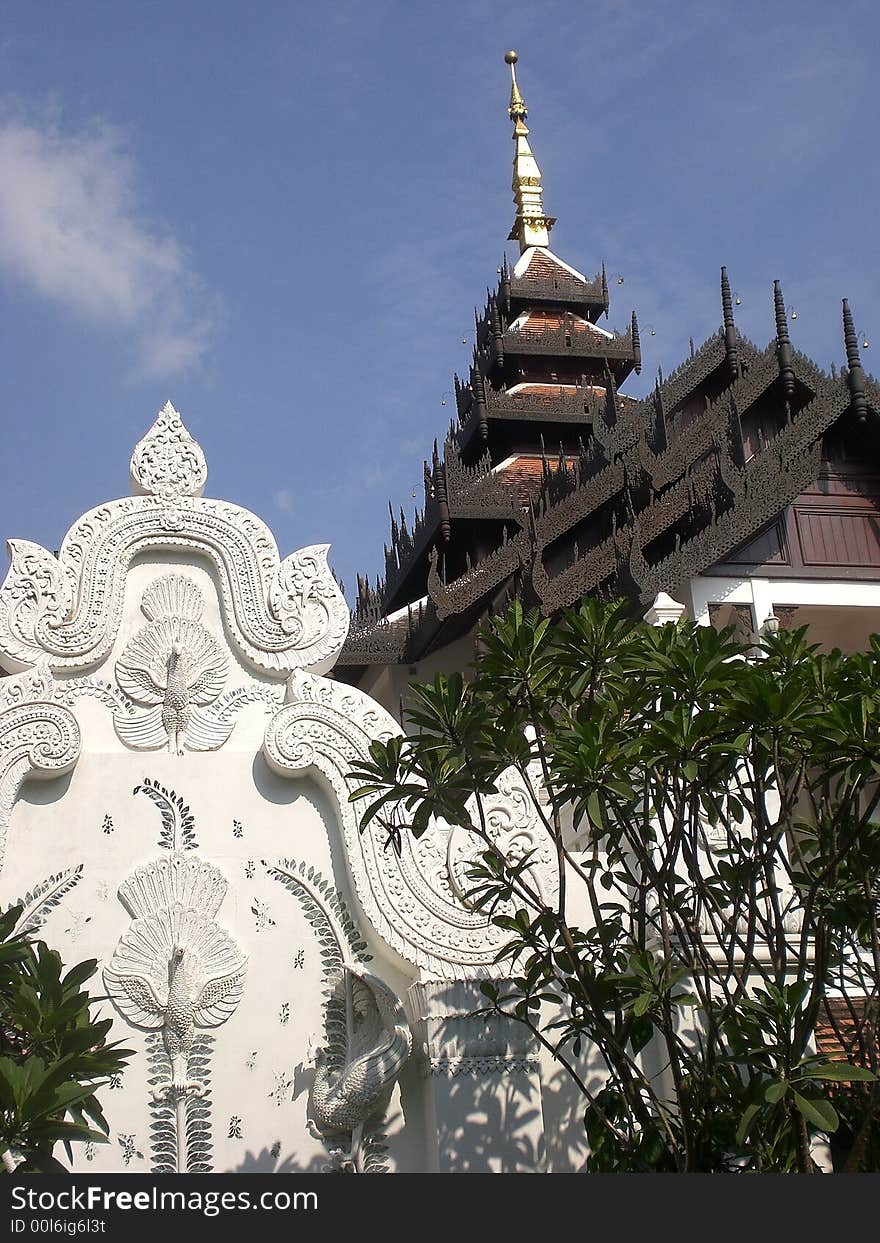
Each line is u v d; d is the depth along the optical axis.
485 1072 12.13
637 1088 10.82
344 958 12.60
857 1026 11.42
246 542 13.45
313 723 13.01
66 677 12.92
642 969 10.55
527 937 10.95
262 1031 12.34
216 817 12.86
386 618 24.84
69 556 13.10
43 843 12.47
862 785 10.60
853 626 23.95
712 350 24.64
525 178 33.09
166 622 13.20
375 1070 11.90
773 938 11.78
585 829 14.23
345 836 12.75
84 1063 10.16
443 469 24.19
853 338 23.48
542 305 30.66
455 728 11.06
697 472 21.62
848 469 23.52
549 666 11.03
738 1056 9.95
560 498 23.48
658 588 19.83
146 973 12.29
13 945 10.43
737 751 10.30
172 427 13.67
